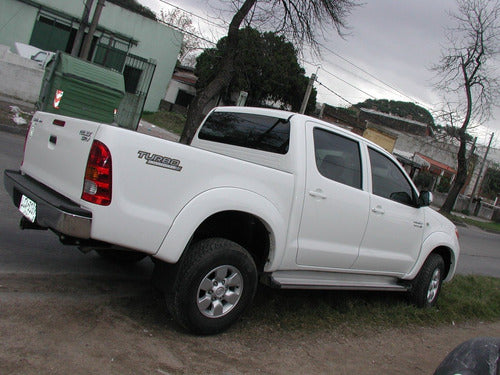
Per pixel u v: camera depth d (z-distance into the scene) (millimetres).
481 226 29734
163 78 29031
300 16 16016
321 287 4629
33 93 17125
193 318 3672
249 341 3949
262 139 4602
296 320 4527
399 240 5387
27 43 24422
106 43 26375
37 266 4559
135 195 3326
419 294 5895
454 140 33500
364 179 4953
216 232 4195
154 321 3914
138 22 27031
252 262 3932
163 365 3242
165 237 3443
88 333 3449
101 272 4840
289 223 4168
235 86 29484
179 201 3490
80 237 3260
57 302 3850
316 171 4387
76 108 12922
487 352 2500
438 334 5367
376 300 5898
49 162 3814
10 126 12828
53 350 3109
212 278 3770
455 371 2447
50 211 3326
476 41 26734
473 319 6281
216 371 3326
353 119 41031
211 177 3654
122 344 3402
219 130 5121
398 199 5461
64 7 24906
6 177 4184
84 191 3303
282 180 4094
